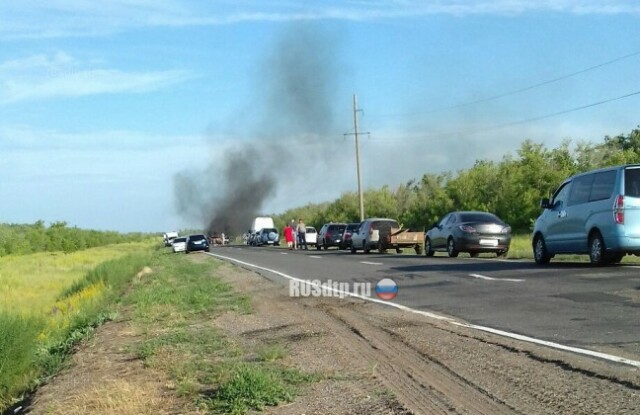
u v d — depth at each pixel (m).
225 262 34.34
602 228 17.22
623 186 16.89
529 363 7.84
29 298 28.31
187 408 6.86
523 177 45.47
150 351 9.88
